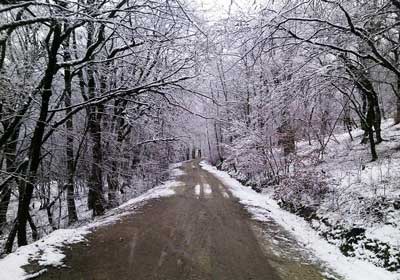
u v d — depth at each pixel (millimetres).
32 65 12961
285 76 11141
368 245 8148
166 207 14656
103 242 8945
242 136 24141
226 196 18203
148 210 13883
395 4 7809
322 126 17312
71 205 17062
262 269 7266
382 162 12805
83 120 21031
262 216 12867
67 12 9742
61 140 19172
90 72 15836
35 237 15281
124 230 10281
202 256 7984
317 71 9719
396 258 7188
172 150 34344
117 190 20422
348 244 8758
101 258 7676
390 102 20391
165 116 20594
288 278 6801
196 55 12500
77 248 8336
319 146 20125
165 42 12383
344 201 10828
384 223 8562
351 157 15484
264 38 8805
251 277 6793
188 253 8172
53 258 7473
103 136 19062
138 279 6523
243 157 23328
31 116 14305
